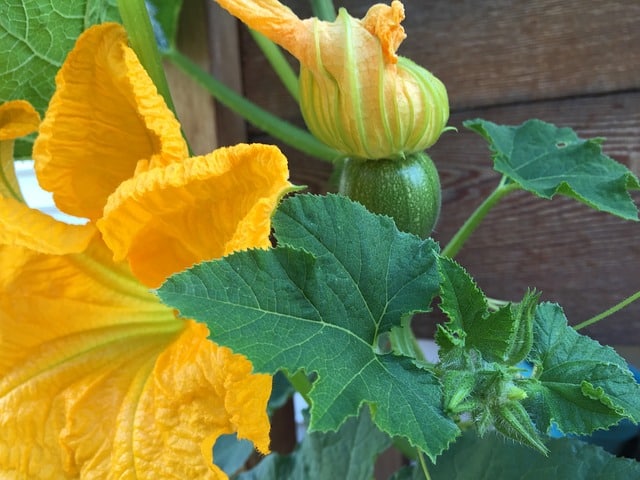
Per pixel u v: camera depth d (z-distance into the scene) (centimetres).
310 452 24
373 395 12
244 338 11
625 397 15
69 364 17
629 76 26
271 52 26
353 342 13
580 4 26
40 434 16
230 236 14
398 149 18
